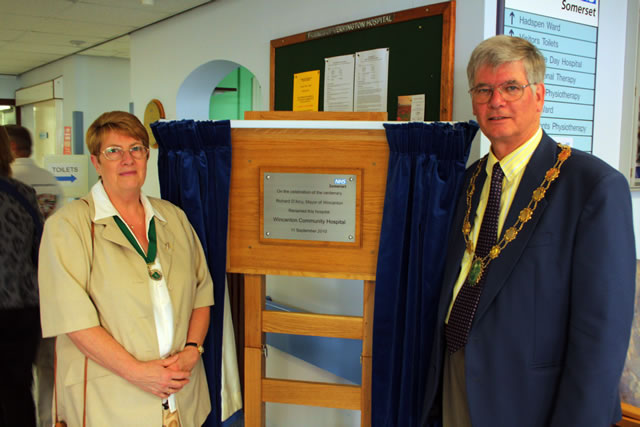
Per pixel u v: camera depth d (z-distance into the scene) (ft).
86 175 20.13
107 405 4.66
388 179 5.16
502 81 4.11
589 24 7.69
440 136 4.94
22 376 6.69
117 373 4.57
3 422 6.54
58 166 19.61
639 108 8.16
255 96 18.30
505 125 4.19
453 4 7.06
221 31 12.57
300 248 5.51
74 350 4.79
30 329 6.69
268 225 5.56
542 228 4.04
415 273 5.17
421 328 5.15
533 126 4.28
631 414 5.93
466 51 6.97
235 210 5.65
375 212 5.31
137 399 4.72
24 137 10.78
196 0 12.67
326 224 5.41
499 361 4.19
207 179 5.63
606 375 3.69
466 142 4.96
